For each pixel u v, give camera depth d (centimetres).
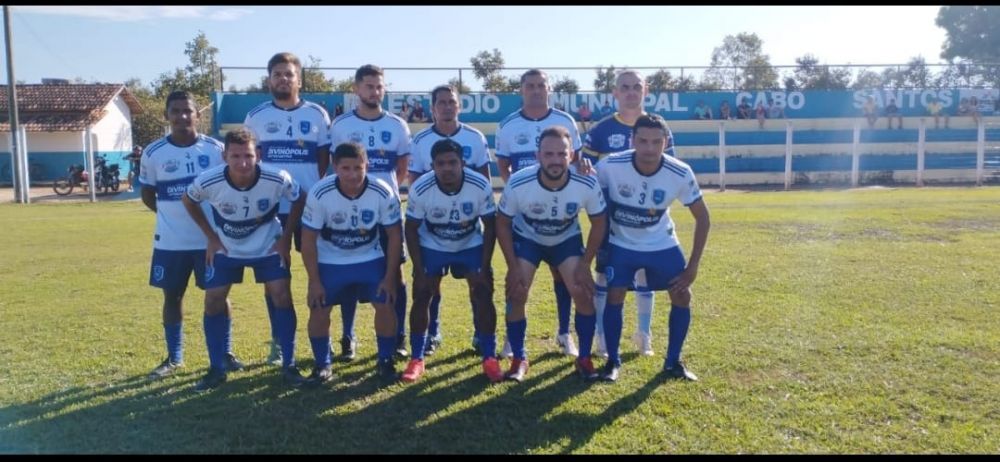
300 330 653
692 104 2917
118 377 516
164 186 536
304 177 584
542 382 496
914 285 773
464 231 518
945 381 475
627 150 534
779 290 759
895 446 385
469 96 2758
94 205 2239
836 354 534
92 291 834
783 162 2928
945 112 2938
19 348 591
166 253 536
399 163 611
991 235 1170
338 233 500
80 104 3841
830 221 1384
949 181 2850
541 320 666
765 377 490
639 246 508
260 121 578
